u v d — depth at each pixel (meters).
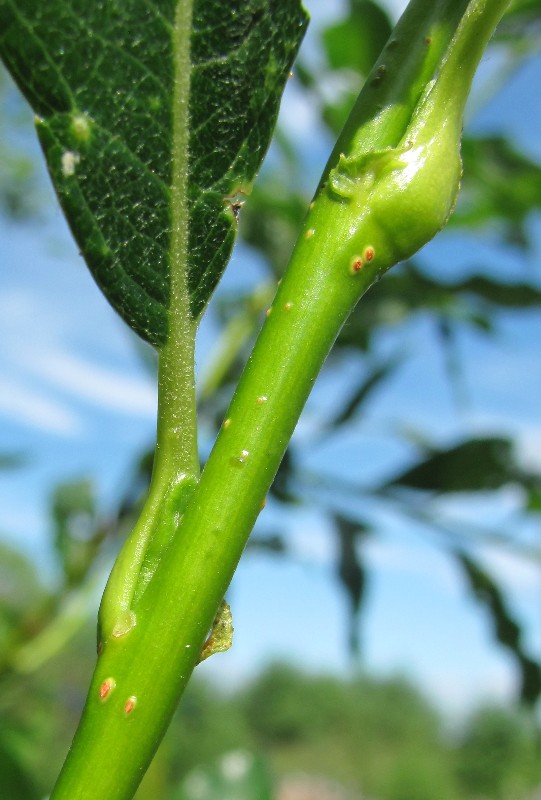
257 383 0.08
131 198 0.08
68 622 0.22
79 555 0.22
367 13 0.22
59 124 0.08
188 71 0.08
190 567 0.08
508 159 0.21
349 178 0.08
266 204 0.23
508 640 0.19
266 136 0.08
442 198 0.08
